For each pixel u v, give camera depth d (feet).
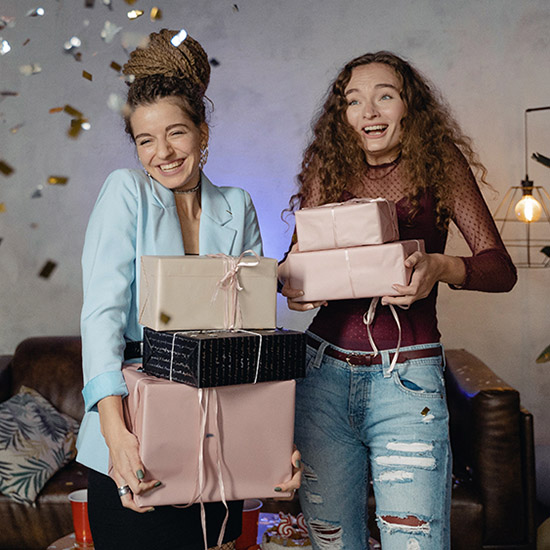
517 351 12.36
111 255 4.70
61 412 10.91
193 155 4.90
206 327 4.26
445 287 12.43
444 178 5.70
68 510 9.25
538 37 12.09
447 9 12.18
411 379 5.39
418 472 5.30
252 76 12.44
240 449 4.21
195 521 4.67
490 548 9.29
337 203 5.56
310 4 12.33
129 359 4.79
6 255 12.56
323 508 5.70
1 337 12.62
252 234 5.61
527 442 9.37
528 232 12.20
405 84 5.74
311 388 5.67
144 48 4.91
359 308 5.55
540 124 12.10
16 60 12.34
